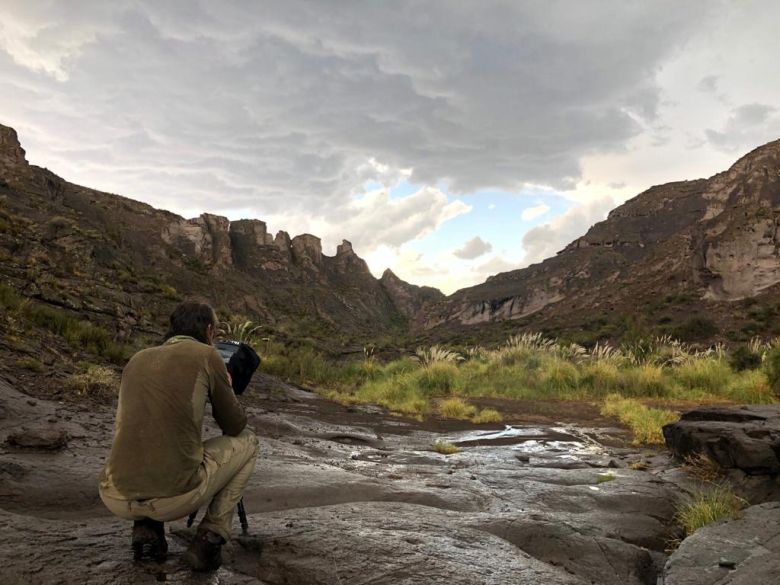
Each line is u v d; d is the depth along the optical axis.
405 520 4.12
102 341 12.45
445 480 6.29
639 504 5.57
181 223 147.25
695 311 86.38
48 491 4.26
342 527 3.77
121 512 2.68
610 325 85.00
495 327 149.75
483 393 17.23
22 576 2.63
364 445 9.06
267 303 135.50
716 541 3.92
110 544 3.14
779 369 13.88
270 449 7.38
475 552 3.53
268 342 23.06
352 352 30.23
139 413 2.67
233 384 3.22
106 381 8.70
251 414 10.22
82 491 4.35
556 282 186.50
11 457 4.82
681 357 18.77
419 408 13.86
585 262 190.62
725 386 16.06
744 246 91.12
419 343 110.81
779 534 3.93
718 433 6.55
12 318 10.80
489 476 6.76
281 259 189.00
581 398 16.17
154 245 113.94
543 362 19.89
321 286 195.25
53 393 7.70
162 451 2.62
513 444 9.52
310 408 12.73
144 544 2.93
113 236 53.34
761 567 3.40
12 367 8.26
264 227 197.25
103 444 5.82
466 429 11.22
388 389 16.50
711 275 93.19
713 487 5.93
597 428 11.20
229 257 160.12
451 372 18.94
